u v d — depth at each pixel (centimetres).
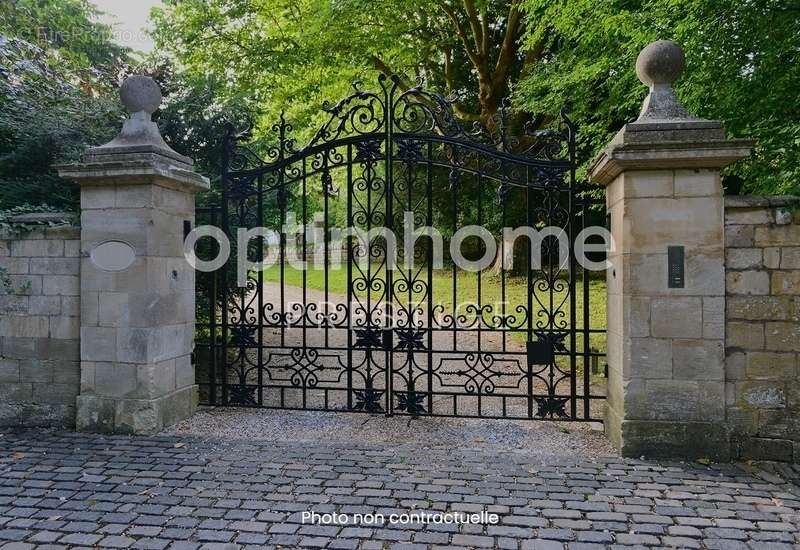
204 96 754
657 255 417
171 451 438
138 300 479
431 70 1510
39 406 503
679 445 414
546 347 496
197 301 669
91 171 470
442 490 363
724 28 579
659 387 418
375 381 727
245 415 538
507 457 425
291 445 454
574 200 489
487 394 502
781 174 591
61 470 399
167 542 296
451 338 945
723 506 340
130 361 480
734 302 414
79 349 496
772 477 383
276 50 1291
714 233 411
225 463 412
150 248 479
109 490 364
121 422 480
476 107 1516
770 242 410
